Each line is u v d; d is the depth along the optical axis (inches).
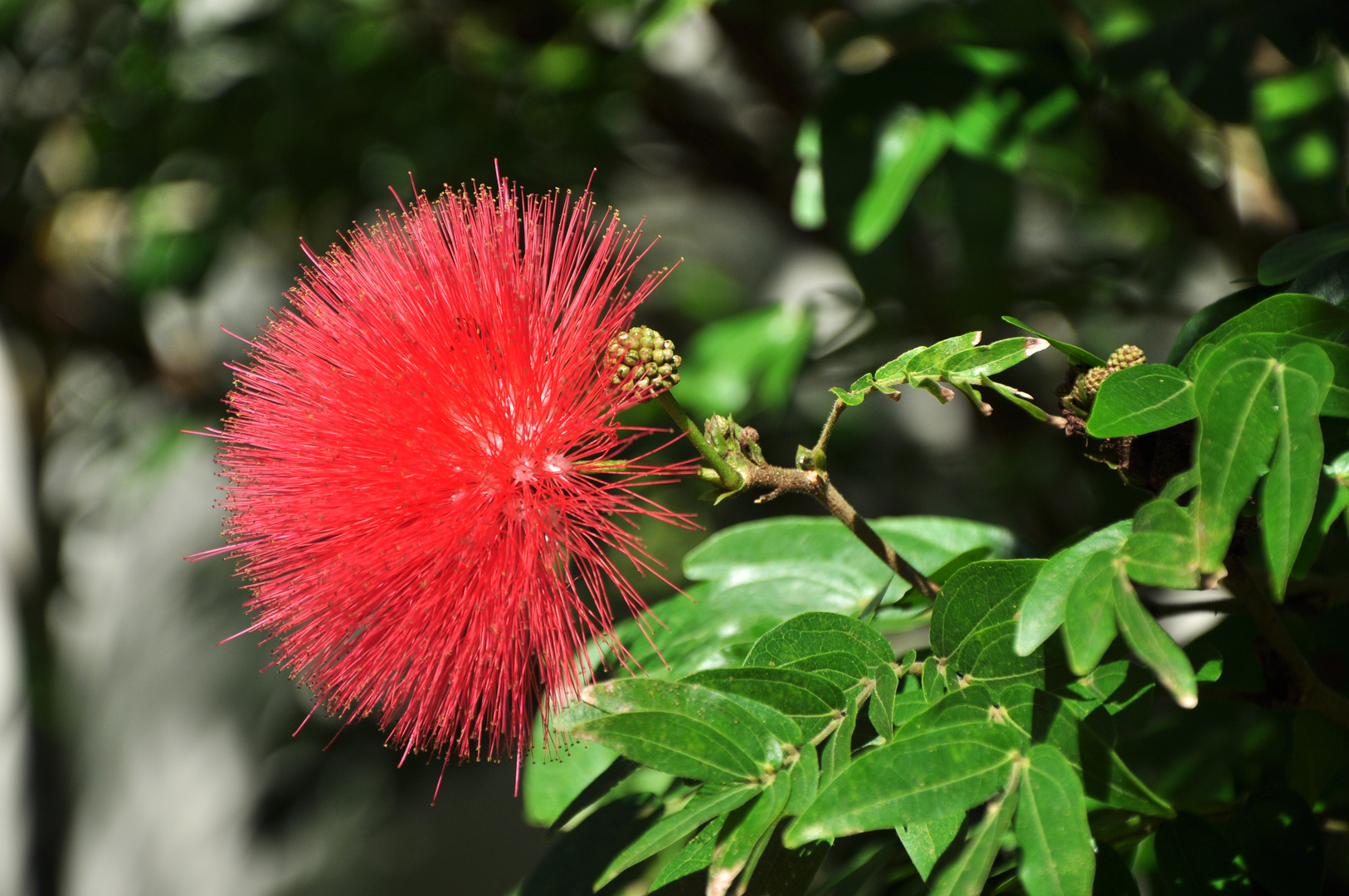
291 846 95.6
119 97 50.9
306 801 61.0
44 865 94.3
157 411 60.1
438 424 24.5
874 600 26.2
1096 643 22.3
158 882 97.8
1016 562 23.4
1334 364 22.8
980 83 29.8
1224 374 22.6
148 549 97.2
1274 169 29.0
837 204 30.2
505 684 24.4
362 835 92.9
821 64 34.1
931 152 29.6
